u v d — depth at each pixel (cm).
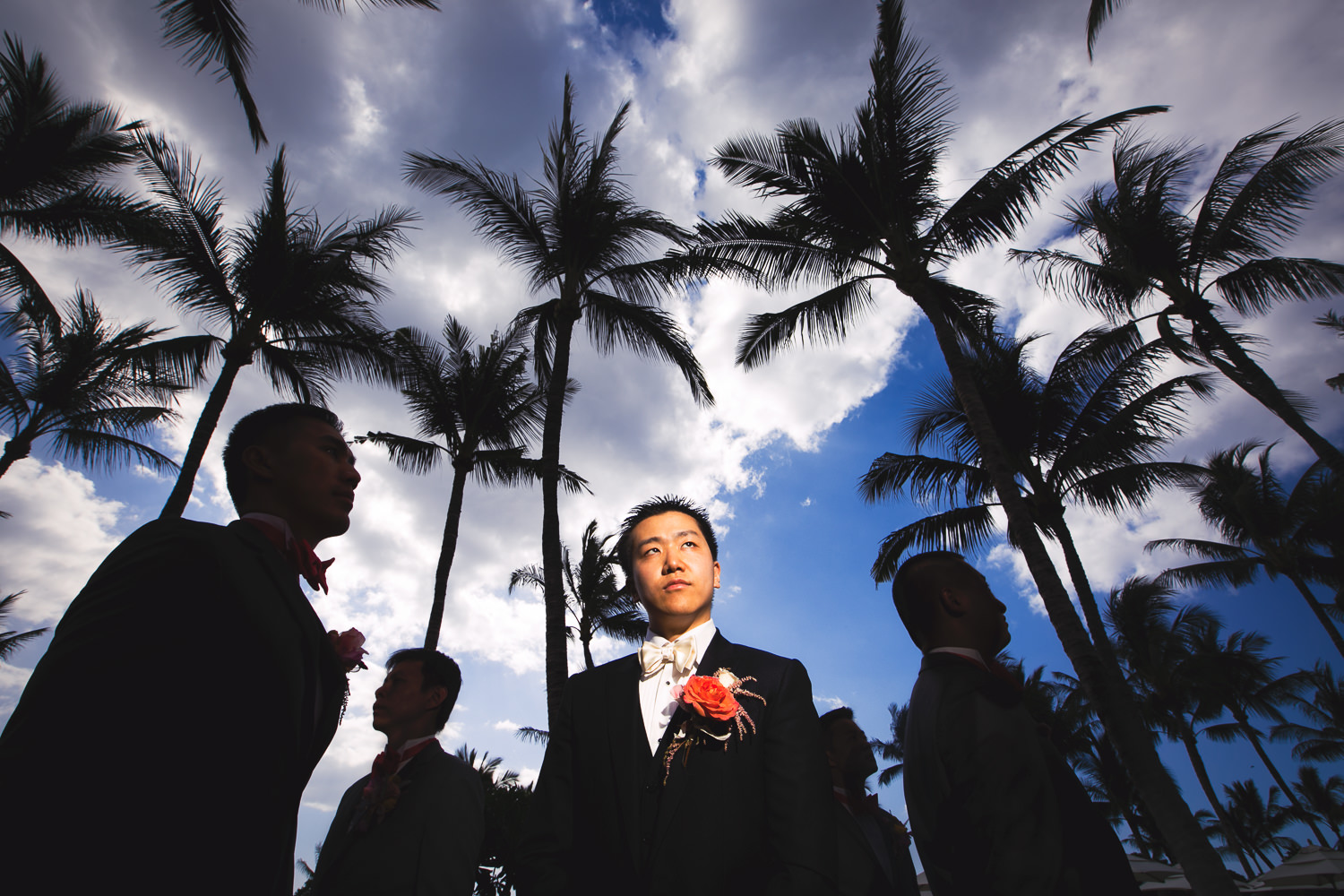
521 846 191
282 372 1402
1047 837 143
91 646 94
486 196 1231
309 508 155
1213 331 1262
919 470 1560
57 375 1511
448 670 316
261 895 103
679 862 164
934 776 167
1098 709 822
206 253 1245
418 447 1570
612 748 192
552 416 1102
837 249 1219
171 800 92
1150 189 1280
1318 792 3744
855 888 279
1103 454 1423
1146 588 2527
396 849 248
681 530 234
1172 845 727
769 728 188
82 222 1129
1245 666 2817
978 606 204
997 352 1495
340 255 1290
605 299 1252
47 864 80
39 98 1114
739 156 1224
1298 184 1188
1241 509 2181
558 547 992
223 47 809
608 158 1270
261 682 110
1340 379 1703
